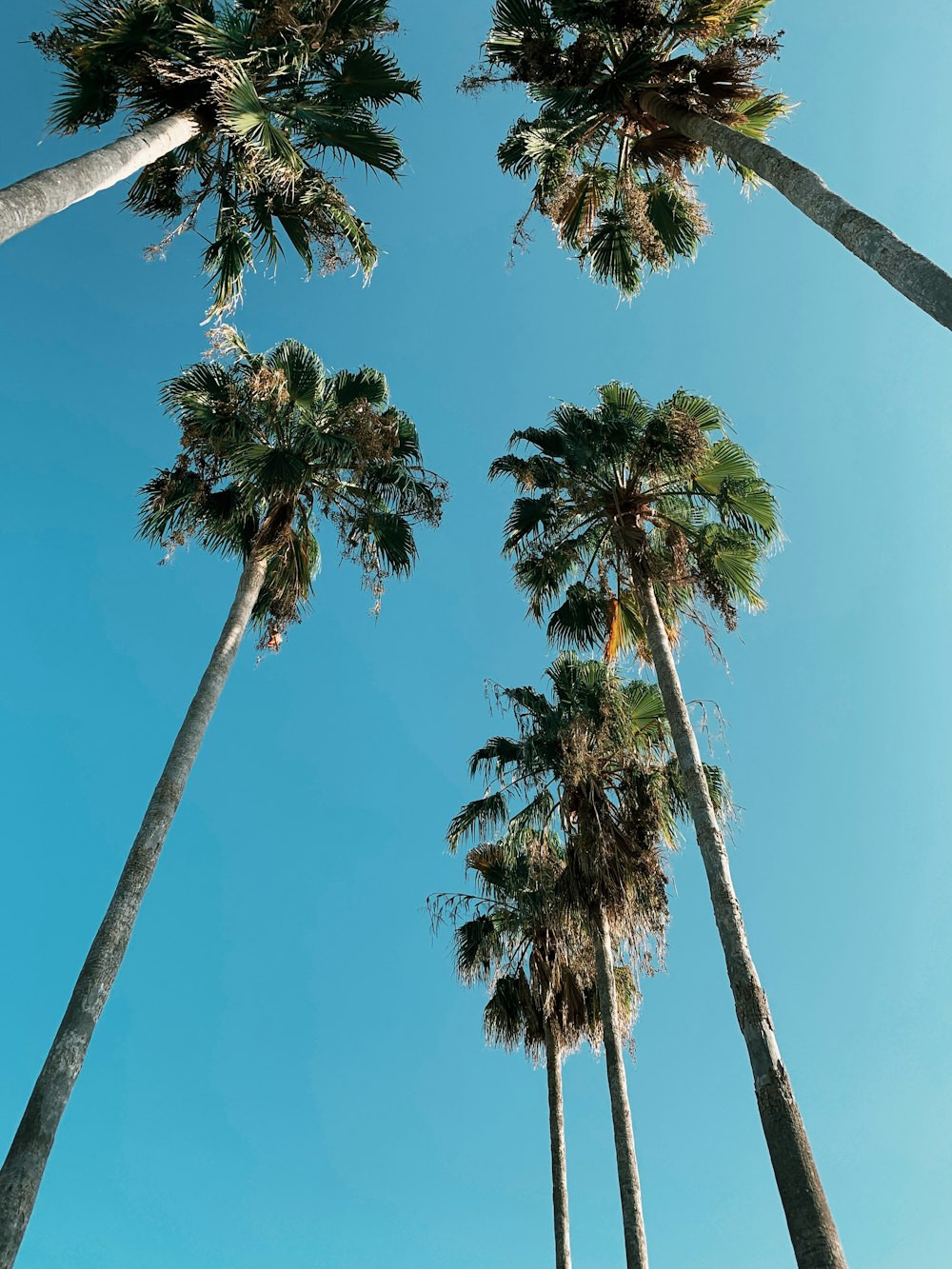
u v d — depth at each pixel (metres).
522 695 17.73
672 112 10.98
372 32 11.77
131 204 12.11
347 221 12.51
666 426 14.47
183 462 14.21
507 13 11.95
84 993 8.89
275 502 14.45
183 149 11.89
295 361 15.47
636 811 15.45
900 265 7.00
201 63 10.27
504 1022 18.56
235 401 13.94
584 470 14.84
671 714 12.14
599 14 10.97
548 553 15.32
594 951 16.44
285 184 10.77
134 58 10.34
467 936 19.41
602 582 15.07
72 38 10.23
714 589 13.94
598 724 16.34
